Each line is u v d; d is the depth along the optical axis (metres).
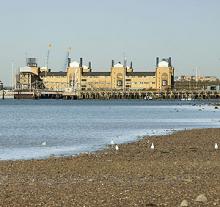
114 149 53.78
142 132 81.19
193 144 57.25
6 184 30.81
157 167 37.78
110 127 95.00
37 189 28.80
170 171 35.56
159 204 24.48
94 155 47.34
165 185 29.58
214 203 24.53
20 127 95.25
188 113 160.75
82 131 84.56
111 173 35.09
